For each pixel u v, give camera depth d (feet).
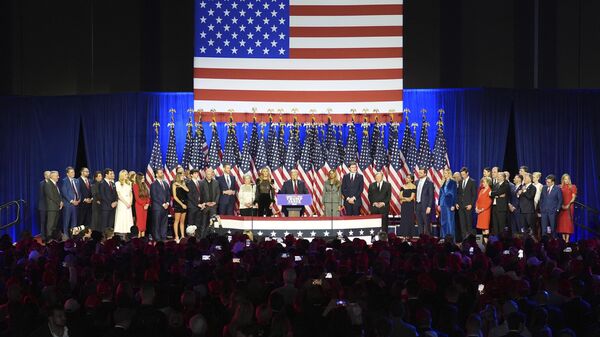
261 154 79.82
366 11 79.82
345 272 37.06
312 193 79.92
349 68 79.87
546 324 27.71
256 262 40.09
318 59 80.02
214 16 79.92
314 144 80.18
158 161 80.43
